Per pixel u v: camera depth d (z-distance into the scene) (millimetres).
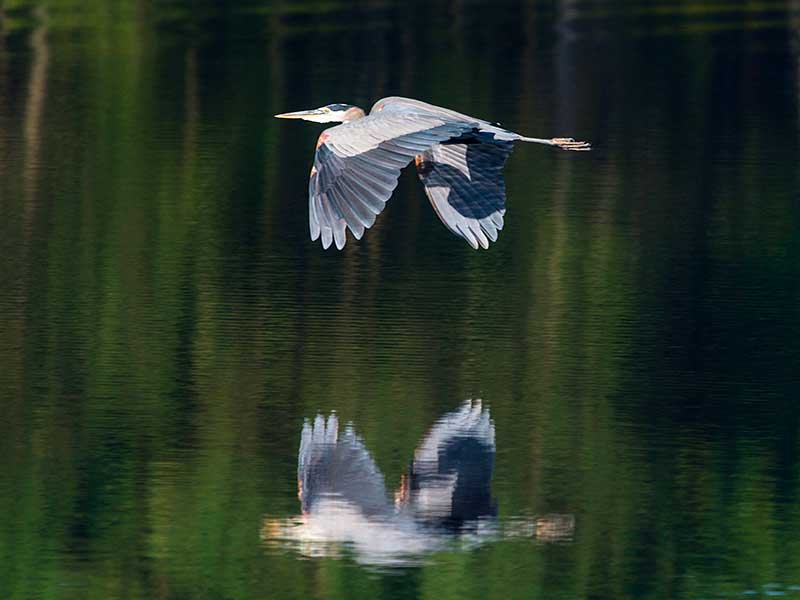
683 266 18609
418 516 11688
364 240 20031
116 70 30984
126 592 10586
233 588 10641
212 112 27453
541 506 11836
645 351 15461
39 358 15164
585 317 16609
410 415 13625
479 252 19375
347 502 11922
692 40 36906
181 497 12008
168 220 20688
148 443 13023
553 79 31453
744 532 11516
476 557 11117
